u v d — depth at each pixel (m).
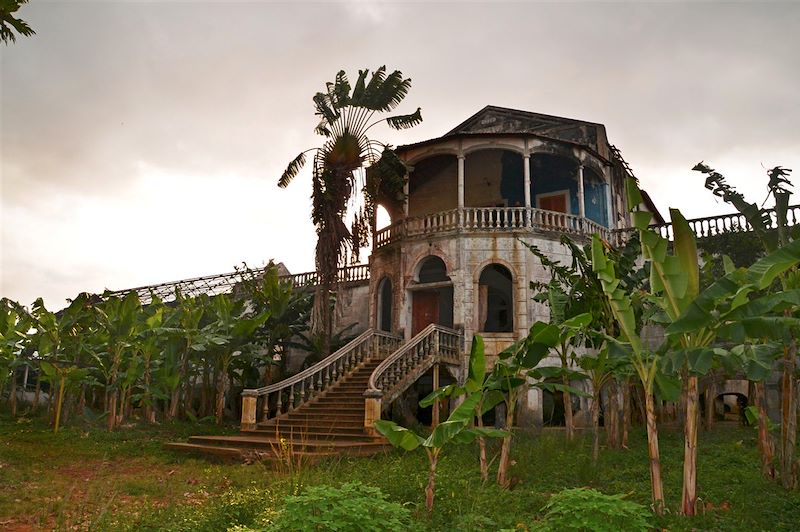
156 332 21.62
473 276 22.97
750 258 18.56
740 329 8.34
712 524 8.38
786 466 10.52
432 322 24.16
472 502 8.75
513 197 28.55
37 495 10.78
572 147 24.44
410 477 10.34
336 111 23.23
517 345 12.13
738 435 16.70
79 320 24.23
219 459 15.43
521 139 23.73
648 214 9.58
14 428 20.75
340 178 22.67
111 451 16.47
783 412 10.73
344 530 6.28
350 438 16.48
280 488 9.09
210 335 22.45
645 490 10.55
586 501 6.71
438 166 29.30
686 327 8.41
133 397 21.89
